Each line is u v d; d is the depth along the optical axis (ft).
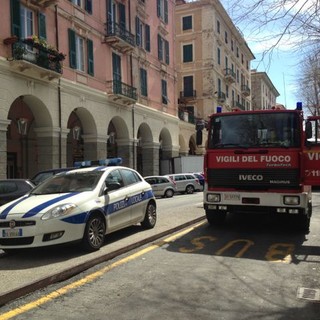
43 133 75.66
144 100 112.88
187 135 145.89
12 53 65.21
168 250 28.12
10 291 18.38
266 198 31.71
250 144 32.48
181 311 17.01
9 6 66.18
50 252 26.43
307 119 29.55
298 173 31.17
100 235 27.30
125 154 103.76
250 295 18.95
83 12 85.61
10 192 41.81
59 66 73.77
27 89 69.62
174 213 45.01
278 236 33.04
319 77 43.16
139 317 16.38
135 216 32.76
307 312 16.93
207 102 163.32
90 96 87.25
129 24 105.50
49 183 29.94
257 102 253.24
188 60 167.22
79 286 20.31
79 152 102.89
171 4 133.90
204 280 21.20
